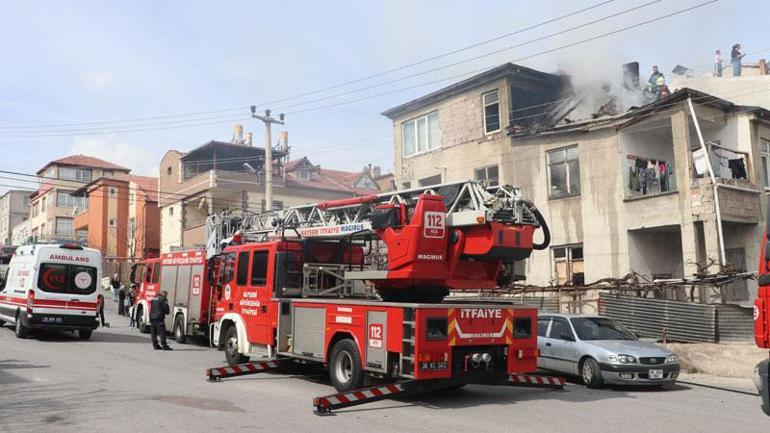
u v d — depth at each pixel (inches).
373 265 464.8
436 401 392.5
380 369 374.3
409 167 1192.2
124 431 291.0
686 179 784.9
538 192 953.5
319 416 334.6
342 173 2209.6
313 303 439.8
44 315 719.7
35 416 321.7
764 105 1085.8
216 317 562.3
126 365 529.3
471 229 394.6
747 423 337.1
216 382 448.1
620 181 853.8
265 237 572.7
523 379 429.4
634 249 844.6
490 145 1035.3
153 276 870.4
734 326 633.0
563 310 814.5
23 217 3420.3
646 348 478.3
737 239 835.4
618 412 364.2
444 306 369.7
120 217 2219.5
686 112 793.6
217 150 1723.7
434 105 1152.2
